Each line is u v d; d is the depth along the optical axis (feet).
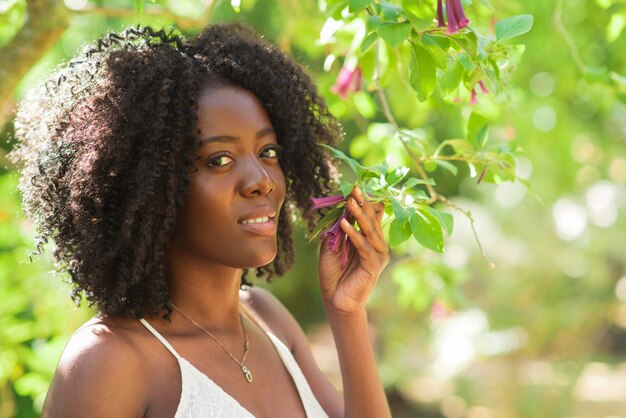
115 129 4.70
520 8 7.95
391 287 19.38
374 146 8.52
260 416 4.97
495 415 19.94
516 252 18.42
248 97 4.90
